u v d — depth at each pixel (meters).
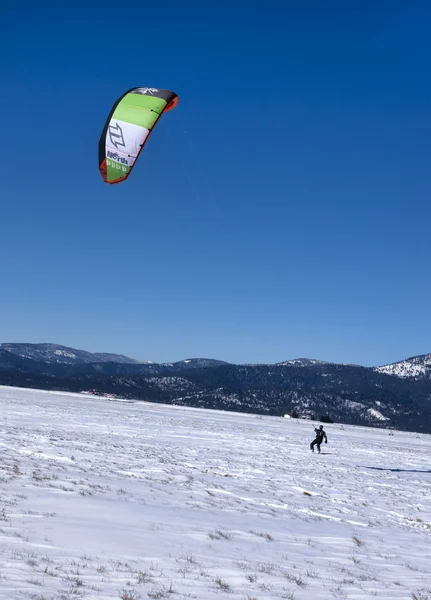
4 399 62.69
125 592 7.33
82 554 8.97
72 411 54.41
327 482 23.22
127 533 10.69
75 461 19.23
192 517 13.13
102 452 22.91
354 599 8.63
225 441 38.38
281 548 11.76
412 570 11.66
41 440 24.61
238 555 10.55
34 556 8.42
